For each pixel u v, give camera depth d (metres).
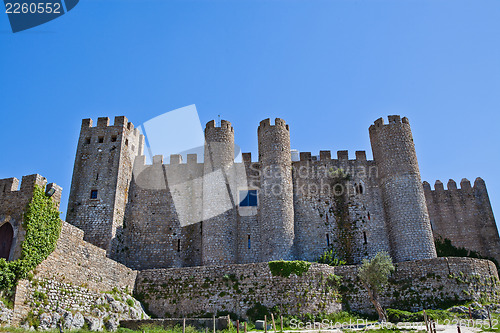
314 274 40.28
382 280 39.31
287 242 46.00
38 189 31.86
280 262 40.12
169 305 39.41
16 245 29.88
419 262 41.78
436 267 41.25
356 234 49.50
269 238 46.22
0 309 26.56
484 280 41.47
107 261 37.62
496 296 41.25
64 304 31.77
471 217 55.41
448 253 53.97
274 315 37.62
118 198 46.28
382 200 50.62
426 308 39.62
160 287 40.38
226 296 39.03
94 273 35.72
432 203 56.59
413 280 41.19
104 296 35.78
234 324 37.03
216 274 40.16
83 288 34.03
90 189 46.12
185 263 47.91
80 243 34.97
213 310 38.56
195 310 38.81
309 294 39.03
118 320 34.44
